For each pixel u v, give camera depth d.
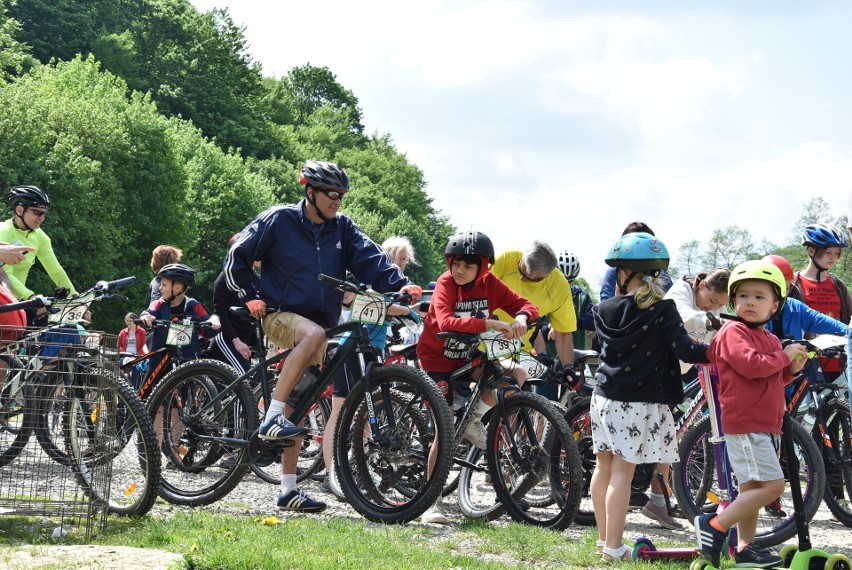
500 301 6.30
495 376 6.16
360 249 6.31
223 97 74.06
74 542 4.75
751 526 4.79
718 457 5.51
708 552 4.68
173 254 8.83
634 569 4.77
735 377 4.68
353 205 78.50
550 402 6.02
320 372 6.14
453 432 5.73
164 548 4.58
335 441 6.09
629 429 5.01
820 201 77.56
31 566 4.01
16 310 5.34
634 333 5.01
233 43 77.69
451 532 5.70
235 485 6.15
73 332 5.20
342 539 5.00
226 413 6.27
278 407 5.86
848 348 5.02
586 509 6.44
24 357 5.09
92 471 5.11
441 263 82.69
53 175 37.31
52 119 39.47
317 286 6.12
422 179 95.56
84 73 47.06
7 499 5.07
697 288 6.57
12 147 36.72
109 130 40.75
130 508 5.47
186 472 6.36
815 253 7.68
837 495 6.80
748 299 4.68
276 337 6.08
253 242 6.07
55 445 5.13
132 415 5.48
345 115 98.81
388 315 7.07
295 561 4.26
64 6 63.22
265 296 6.14
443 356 6.30
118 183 40.38
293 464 6.20
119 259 42.00
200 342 8.01
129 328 10.76
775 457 4.64
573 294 8.13
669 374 5.05
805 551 4.43
